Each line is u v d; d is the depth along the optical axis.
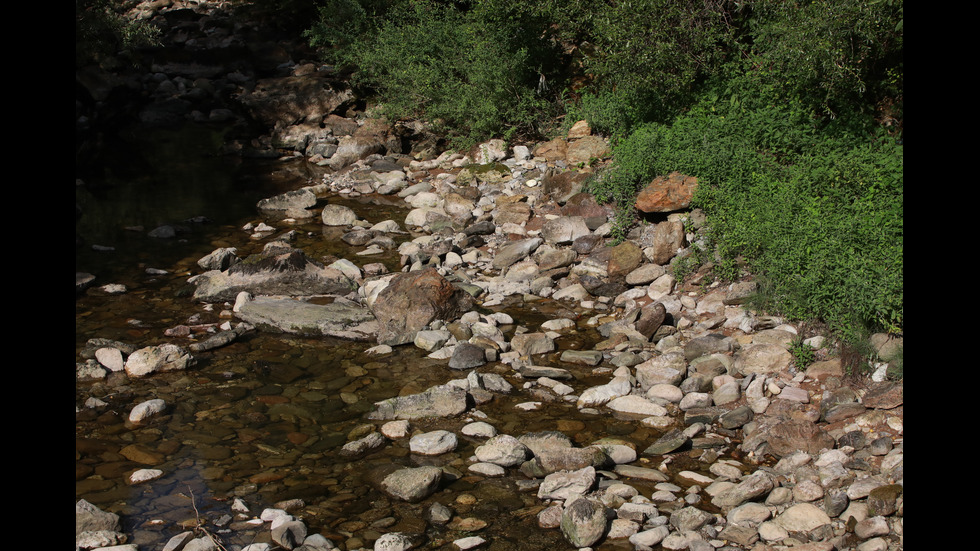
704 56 10.24
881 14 8.39
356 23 15.78
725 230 7.88
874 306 6.00
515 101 12.69
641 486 5.01
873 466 4.92
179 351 6.77
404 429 5.71
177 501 4.85
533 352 7.00
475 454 5.34
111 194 12.04
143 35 15.62
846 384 5.85
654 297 7.79
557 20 12.33
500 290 8.40
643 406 5.97
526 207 10.06
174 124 16.36
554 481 4.88
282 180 12.95
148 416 5.91
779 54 8.96
